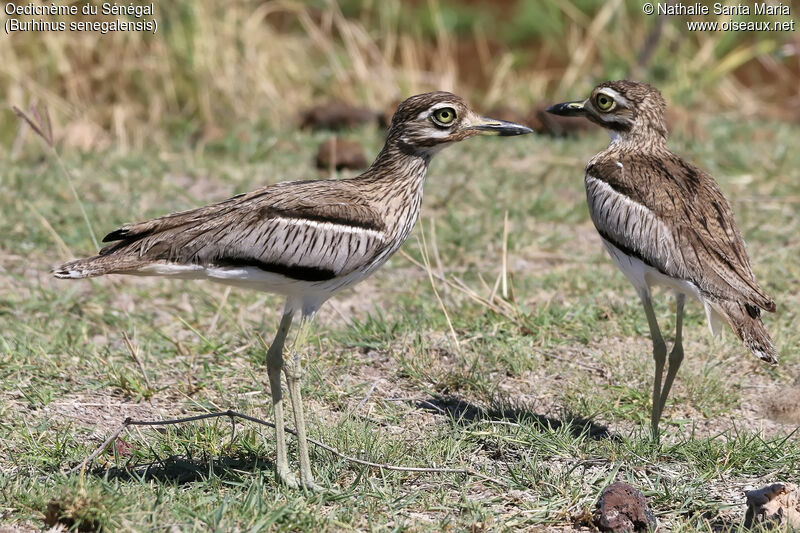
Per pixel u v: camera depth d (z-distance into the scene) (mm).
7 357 10953
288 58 22562
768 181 17297
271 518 7848
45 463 8891
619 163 10117
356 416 10031
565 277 13516
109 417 9930
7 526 7781
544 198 16266
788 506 8070
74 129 18891
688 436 9938
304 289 8703
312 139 19375
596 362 11438
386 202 9062
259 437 9547
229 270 8398
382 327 11922
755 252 14422
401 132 9109
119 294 13195
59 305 12695
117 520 7773
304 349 11414
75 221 14945
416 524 8047
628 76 23203
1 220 14836
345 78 22547
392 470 8906
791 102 22562
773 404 10266
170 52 20844
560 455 9352
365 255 8797
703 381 10750
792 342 11680
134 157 17953
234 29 21766
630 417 10344
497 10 27875
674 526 8148
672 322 12211
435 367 11141
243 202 8578
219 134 19234
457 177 17453
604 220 9891
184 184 17062
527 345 11664
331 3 23656
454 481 8805
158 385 10680
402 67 24500
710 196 9750
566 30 26562
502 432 9648
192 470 8867
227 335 12055
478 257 14461
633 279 9758
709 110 22703
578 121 19609
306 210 8555
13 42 20078
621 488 8195
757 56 24703
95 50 20609
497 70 24594
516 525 8141
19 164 17594
